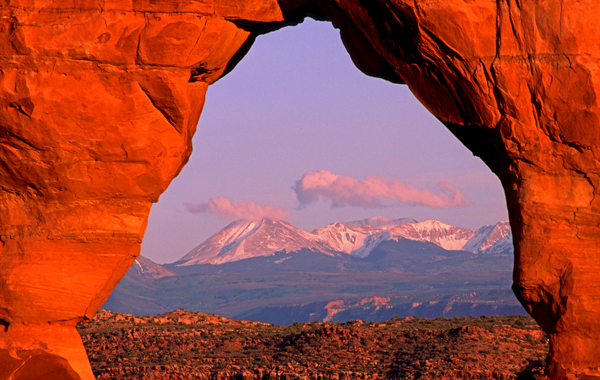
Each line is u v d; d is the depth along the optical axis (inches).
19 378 1099.9
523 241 1095.6
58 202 1106.1
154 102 1076.5
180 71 1071.6
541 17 1053.2
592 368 1070.4
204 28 1063.6
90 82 1056.8
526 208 1087.6
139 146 1086.4
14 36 1042.7
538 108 1069.1
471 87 1090.7
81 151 1078.4
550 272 1085.1
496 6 1059.9
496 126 1097.4
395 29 1103.0
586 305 1072.8
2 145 1074.7
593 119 1054.4
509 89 1070.4
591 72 1048.2
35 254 1104.2
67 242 1108.5
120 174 1097.4
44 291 1099.9
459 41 1066.1
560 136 1071.6
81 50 1045.8
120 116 1070.4
